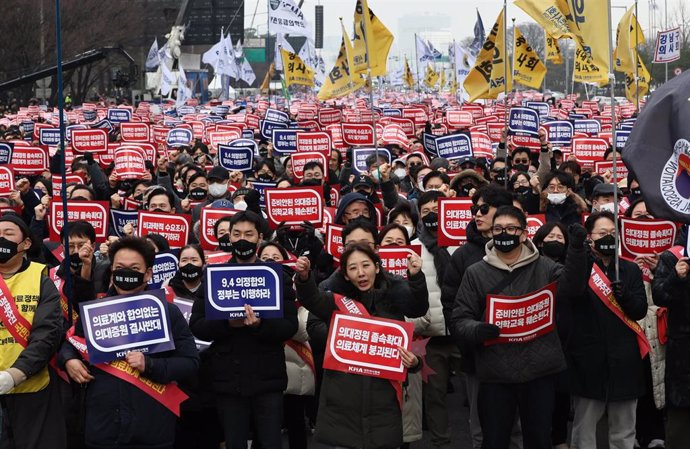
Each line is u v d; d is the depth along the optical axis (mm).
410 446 9617
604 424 9789
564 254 8875
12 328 7391
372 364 7246
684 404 7852
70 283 7805
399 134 21500
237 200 12625
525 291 7566
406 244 9414
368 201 10422
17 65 58875
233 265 7516
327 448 9477
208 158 20500
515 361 7398
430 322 9016
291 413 8789
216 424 8438
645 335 8445
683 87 7371
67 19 61156
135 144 20641
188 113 43750
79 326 7270
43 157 18812
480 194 9328
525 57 20688
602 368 8102
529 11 16625
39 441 7523
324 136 18953
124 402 7086
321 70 48750
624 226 9891
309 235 11031
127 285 7211
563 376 8188
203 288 7621
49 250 11688
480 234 8727
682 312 7844
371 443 7238
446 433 9039
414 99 56188
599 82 20781
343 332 7301
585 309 8125
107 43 65688
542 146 15305
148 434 7125
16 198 14211
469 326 7441
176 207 13758
